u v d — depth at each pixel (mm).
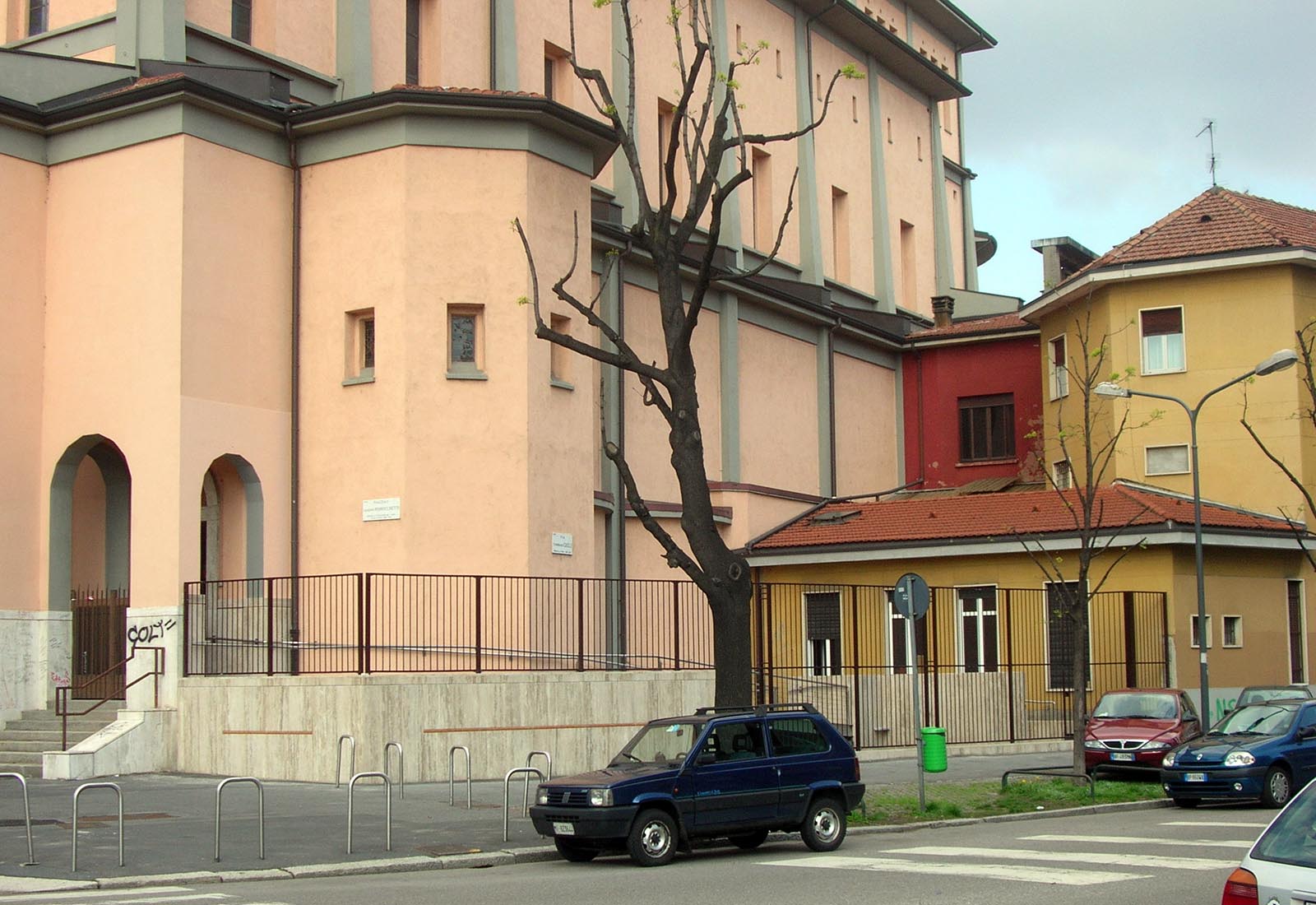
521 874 15031
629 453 33750
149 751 23875
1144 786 24625
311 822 18359
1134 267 38531
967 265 56750
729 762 16328
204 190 25516
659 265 19531
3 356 25875
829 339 43125
